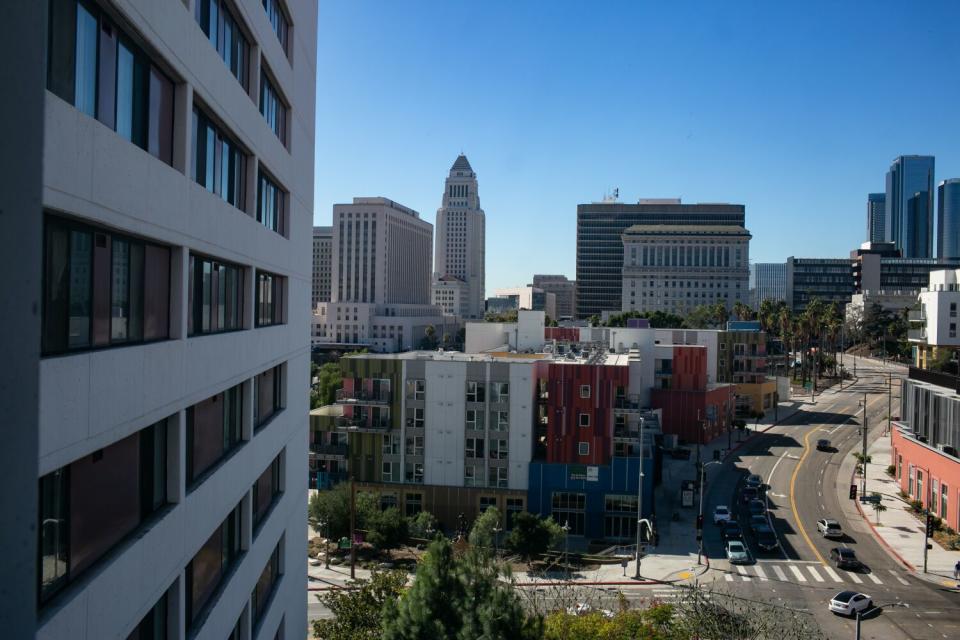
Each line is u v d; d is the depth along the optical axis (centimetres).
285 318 2466
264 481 2219
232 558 1828
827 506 6544
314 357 19375
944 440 5966
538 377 6462
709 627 3206
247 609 1902
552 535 5138
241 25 1825
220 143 1680
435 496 6147
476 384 6088
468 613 2220
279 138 2392
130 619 1098
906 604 4056
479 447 6094
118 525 1114
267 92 2197
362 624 2969
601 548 5572
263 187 2175
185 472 1383
